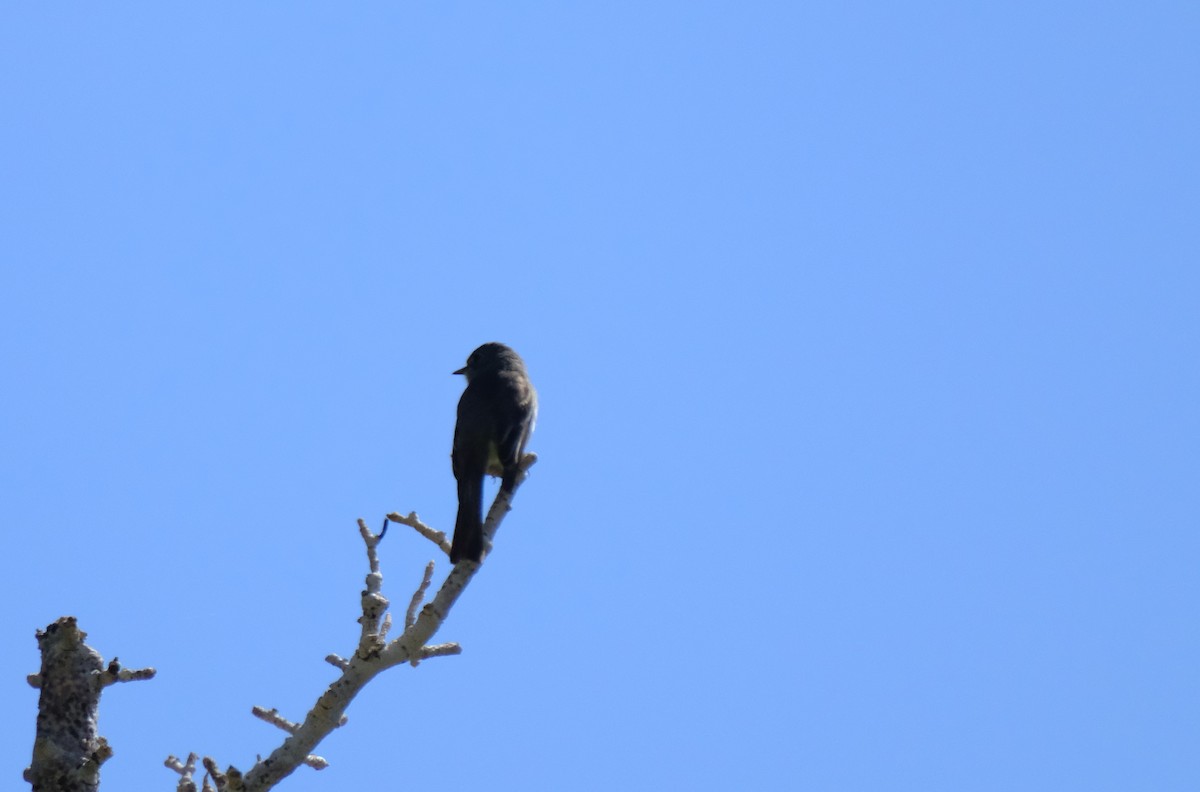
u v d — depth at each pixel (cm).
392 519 1370
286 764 1203
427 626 1259
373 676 1238
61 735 1125
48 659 1143
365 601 1241
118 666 1150
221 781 1172
